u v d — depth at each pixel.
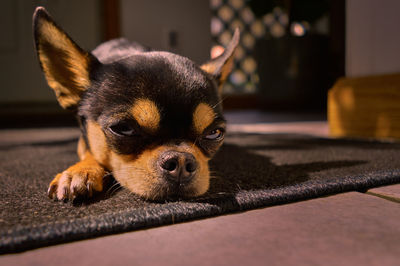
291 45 1.03
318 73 1.05
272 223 0.15
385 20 0.39
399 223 0.15
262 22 1.23
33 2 0.81
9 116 0.80
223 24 1.17
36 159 0.31
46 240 0.14
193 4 0.96
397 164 0.26
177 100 0.21
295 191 0.18
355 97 0.42
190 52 0.97
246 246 0.13
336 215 0.16
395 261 0.12
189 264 0.12
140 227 0.15
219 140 0.23
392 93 0.38
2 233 0.14
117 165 0.21
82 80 0.24
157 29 0.93
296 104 1.07
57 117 0.85
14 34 0.81
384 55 0.39
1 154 0.34
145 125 0.20
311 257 0.12
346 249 0.13
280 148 0.36
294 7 1.01
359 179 0.20
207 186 0.20
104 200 0.19
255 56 1.13
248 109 1.19
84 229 0.14
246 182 0.22
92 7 0.86
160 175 0.19
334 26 1.06
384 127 0.39
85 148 0.27
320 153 0.32
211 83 0.24
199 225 0.15
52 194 0.19
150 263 0.12
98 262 0.12
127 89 0.21
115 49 0.33
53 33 0.23
